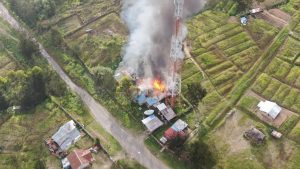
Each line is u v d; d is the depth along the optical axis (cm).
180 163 9319
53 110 10838
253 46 11981
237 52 11881
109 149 9762
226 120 10144
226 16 13038
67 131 10100
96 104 10925
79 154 9438
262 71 11269
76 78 11681
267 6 13138
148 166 9369
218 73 11338
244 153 9406
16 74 11375
